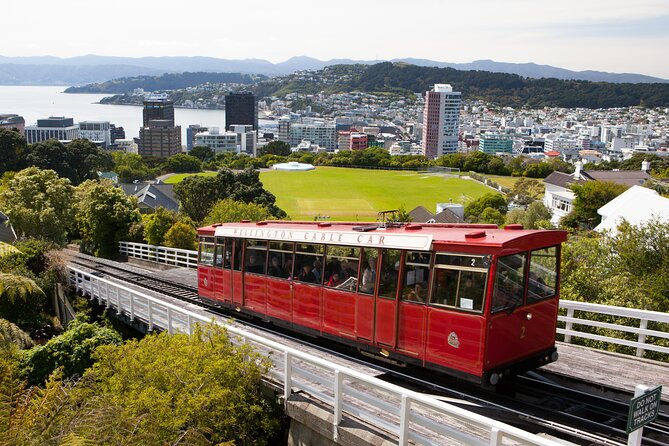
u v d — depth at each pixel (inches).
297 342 646.5
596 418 443.5
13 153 3715.6
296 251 641.6
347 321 569.9
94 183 2471.7
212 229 800.3
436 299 482.6
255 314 712.4
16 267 1120.8
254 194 2755.9
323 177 5487.2
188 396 457.1
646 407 298.7
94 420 433.4
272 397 504.4
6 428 461.1
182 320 718.5
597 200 2763.3
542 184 4421.8
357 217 3560.5
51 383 514.3
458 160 6402.6
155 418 442.6
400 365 538.0
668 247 862.5
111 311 968.9
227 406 462.3
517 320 465.7
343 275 576.1
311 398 477.7
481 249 452.1
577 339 685.9
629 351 665.0
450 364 471.5
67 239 2217.0
